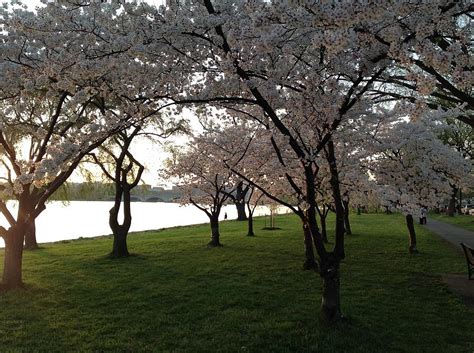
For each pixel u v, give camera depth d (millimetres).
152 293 9719
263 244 18938
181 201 20812
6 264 10438
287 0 4379
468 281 10836
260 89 6527
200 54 6699
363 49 5910
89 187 22562
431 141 13977
